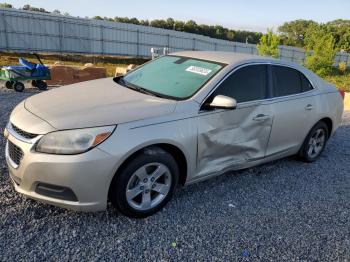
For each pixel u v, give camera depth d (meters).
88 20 34.03
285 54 47.50
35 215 3.23
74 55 33.03
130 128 3.05
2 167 4.14
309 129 4.94
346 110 10.65
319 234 3.39
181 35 40.00
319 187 4.49
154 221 3.34
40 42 32.19
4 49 30.55
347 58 53.59
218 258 2.90
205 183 4.26
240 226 3.40
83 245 2.89
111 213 3.38
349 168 5.28
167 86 3.92
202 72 3.99
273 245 3.15
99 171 2.90
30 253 2.74
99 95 3.62
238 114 3.88
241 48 45.28
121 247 2.91
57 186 2.91
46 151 2.88
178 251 2.94
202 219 3.45
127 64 33.31
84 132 2.90
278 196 4.12
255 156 4.27
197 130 3.48
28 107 3.38
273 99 4.32
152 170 3.31
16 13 30.47
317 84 5.12
